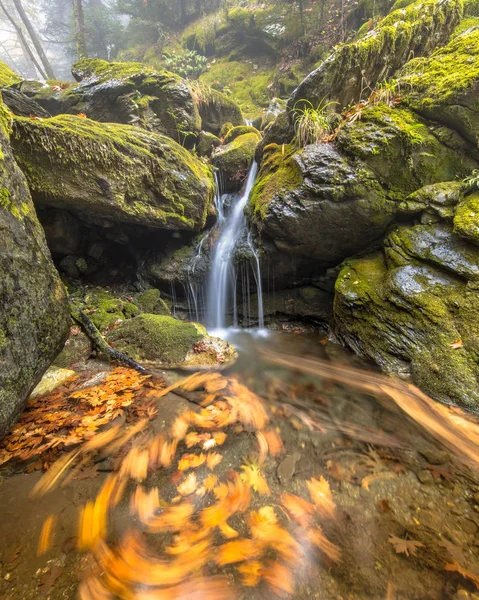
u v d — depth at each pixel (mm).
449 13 5383
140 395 3422
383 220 4504
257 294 6184
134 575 1617
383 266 4496
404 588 1524
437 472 2268
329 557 1688
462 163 4098
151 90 7793
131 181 5234
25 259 2531
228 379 3852
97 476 2293
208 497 2111
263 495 2113
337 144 4684
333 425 2898
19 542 1804
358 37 9281
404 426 2842
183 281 6629
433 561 1639
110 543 1790
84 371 3965
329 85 5582
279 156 6117
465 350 3135
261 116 11500
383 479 2221
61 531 1865
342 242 4941
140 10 18219
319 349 4746
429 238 3943
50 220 5320
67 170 4387
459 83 3789
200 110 9320
